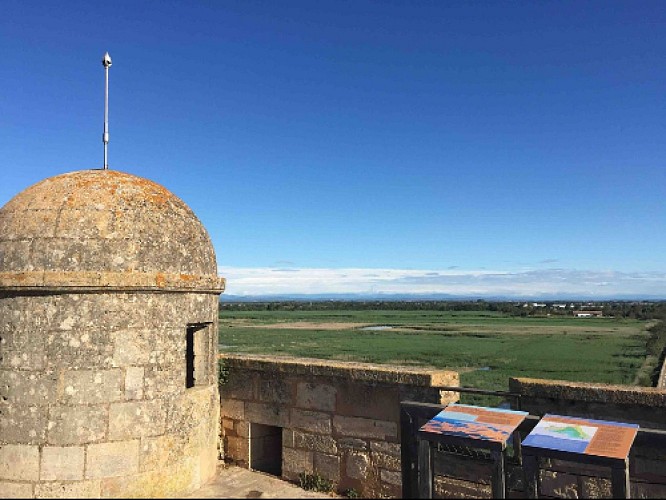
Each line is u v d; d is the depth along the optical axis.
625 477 4.09
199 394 6.91
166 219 6.77
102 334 6.10
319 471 7.39
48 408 5.93
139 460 6.22
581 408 5.79
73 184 6.55
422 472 4.97
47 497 5.86
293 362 7.59
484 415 5.20
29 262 6.05
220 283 7.27
